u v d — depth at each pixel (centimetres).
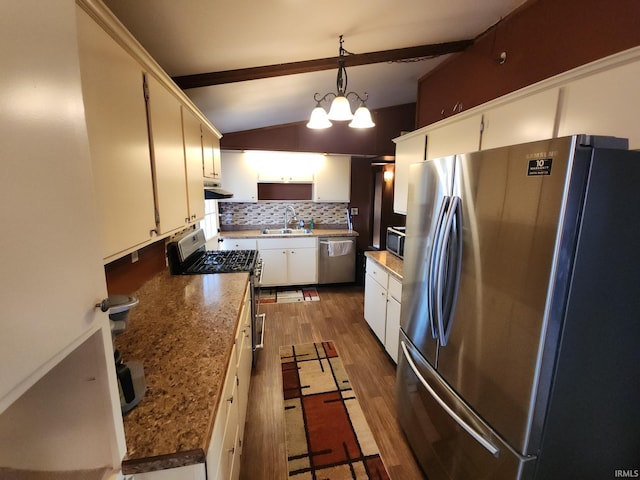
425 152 230
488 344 110
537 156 88
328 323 336
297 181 441
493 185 105
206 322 145
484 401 113
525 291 94
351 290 446
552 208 85
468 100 239
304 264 439
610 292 91
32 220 44
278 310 371
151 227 124
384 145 443
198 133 204
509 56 197
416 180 160
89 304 57
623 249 89
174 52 175
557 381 93
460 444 126
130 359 114
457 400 127
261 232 443
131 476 72
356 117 210
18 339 42
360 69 267
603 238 87
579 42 154
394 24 189
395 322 238
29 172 43
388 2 162
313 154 438
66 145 51
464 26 209
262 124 395
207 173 233
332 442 178
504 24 200
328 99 333
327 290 445
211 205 390
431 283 138
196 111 189
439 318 131
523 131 142
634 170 85
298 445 176
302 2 147
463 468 124
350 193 475
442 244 127
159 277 219
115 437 69
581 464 103
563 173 82
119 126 98
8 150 40
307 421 194
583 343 93
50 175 48
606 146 82
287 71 228
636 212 88
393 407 206
